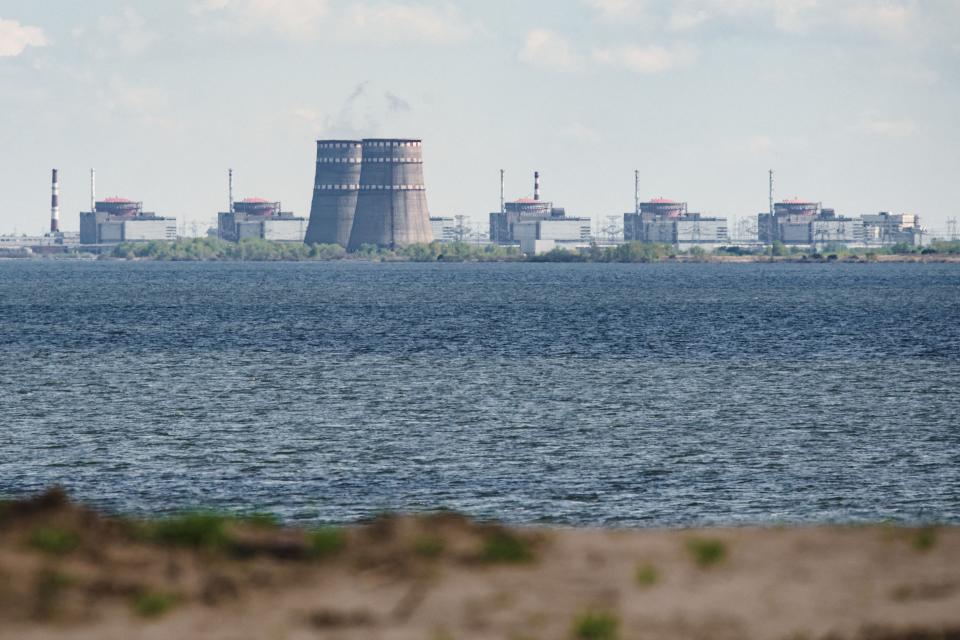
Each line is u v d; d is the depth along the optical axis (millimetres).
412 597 63438
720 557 71750
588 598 63625
